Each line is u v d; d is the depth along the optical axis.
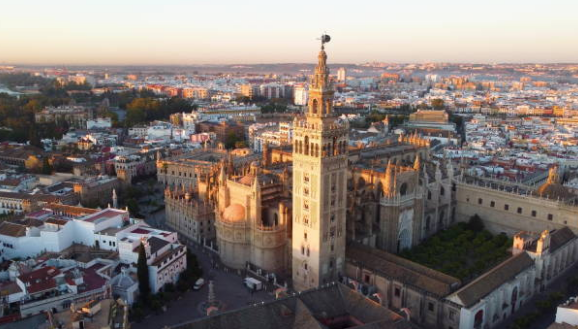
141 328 141.12
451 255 188.00
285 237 179.38
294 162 159.62
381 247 189.50
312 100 151.25
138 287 154.62
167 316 148.25
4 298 136.88
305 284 164.00
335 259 162.62
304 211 159.25
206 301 157.50
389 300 154.75
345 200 161.75
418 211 197.00
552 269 174.75
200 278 171.00
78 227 186.38
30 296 137.75
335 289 129.75
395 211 185.12
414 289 147.12
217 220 189.88
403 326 112.94
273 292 163.75
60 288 143.25
